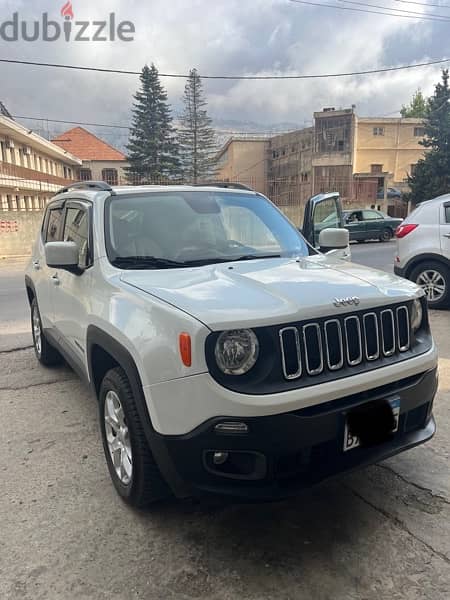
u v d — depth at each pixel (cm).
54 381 512
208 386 227
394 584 232
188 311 239
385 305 269
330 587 232
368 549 256
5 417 426
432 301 769
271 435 228
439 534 265
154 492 275
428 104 3816
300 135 4653
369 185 3850
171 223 365
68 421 416
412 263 780
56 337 453
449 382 472
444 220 750
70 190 464
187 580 238
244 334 230
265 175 5309
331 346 249
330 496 302
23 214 2222
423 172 3709
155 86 5075
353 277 298
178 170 5259
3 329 745
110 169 5638
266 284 271
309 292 260
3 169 3041
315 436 237
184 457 238
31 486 320
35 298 540
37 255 533
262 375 232
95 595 231
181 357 232
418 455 345
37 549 262
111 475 312
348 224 2323
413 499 296
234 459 239
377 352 264
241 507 294
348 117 4231
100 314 302
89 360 329
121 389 278
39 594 232
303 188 4250
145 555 256
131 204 372
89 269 343
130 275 309
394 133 4869
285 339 236
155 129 5125
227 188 434
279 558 252
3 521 285
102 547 262
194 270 313
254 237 385
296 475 243
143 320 259
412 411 283
